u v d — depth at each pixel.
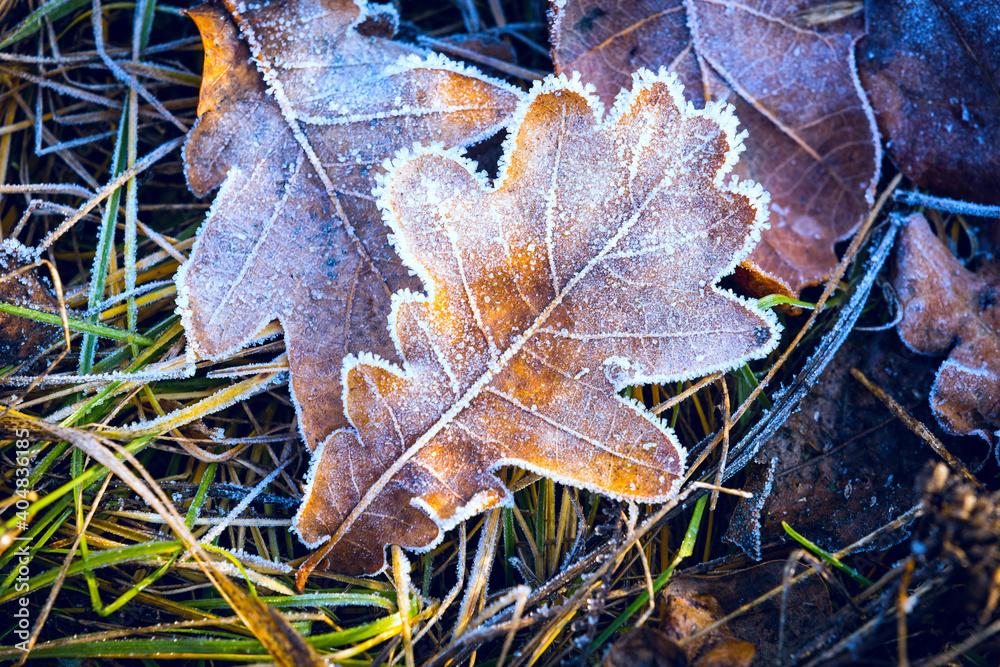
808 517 0.32
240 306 0.31
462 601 0.31
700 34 0.32
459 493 0.31
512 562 0.32
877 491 0.32
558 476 0.31
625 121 0.30
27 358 0.32
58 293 0.31
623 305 0.31
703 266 0.31
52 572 0.31
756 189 0.30
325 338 0.31
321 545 0.31
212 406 0.32
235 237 0.31
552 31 0.32
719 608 0.31
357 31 0.32
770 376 0.32
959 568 0.29
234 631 0.32
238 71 0.32
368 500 0.31
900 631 0.29
